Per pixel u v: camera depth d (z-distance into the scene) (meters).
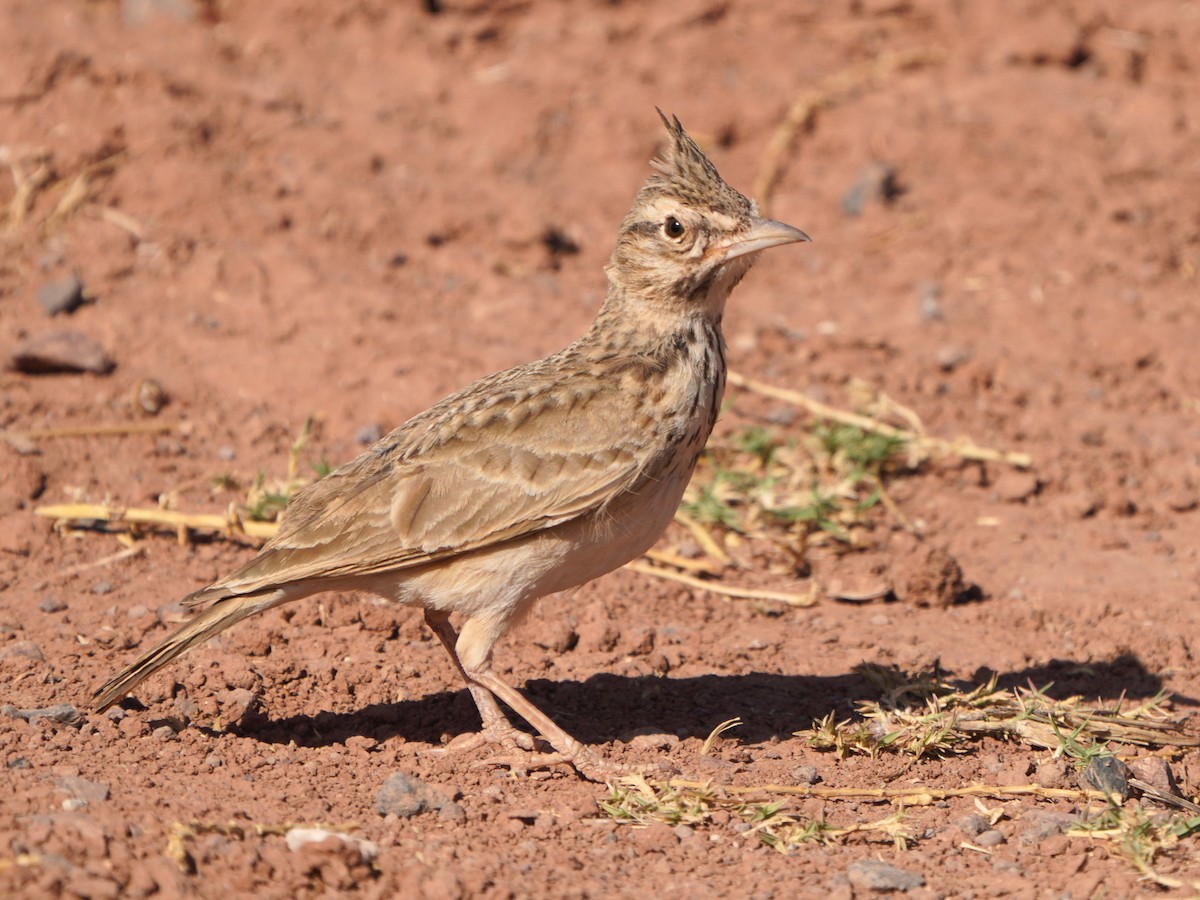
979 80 28.44
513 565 11.96
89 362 18.98
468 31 29.05
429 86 27.41
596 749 12.41
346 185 23.67
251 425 18.42
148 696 12.81
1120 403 20.53
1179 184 25.75
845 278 23.39
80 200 22.00
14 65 23.47
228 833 10.00
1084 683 14.24
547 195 24.69
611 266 12.82
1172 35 29.86
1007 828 11.24
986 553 17.09
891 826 11.02
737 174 25.95
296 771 11.69
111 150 22.84
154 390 18.62
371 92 26.91
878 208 24.97
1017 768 12.09
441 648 14.41
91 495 16.75
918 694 13.55
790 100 27.48
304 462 17.72
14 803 10.05
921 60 29.09
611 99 27.19
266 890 9.45
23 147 22.73
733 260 12.30
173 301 20.62
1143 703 13.81
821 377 20.59
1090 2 30.67
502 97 27.02
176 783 11.04
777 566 16.80
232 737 12.23
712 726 13.09
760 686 13.95
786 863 10.62
